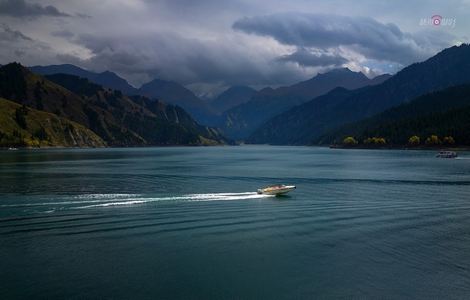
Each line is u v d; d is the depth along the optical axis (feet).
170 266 150.51
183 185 370.73
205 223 210.79
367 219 221.66
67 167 597.93
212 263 154.10
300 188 350.64
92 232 191.31
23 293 128.06
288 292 131.75
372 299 127.75
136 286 134.31
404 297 128.98
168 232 192.95
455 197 295.48
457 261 155.94
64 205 254.06
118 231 193.57
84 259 156.15
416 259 158.20
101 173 494.18
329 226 206.08
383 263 154.10
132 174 482.69
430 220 219.20
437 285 136.46
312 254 163.73
